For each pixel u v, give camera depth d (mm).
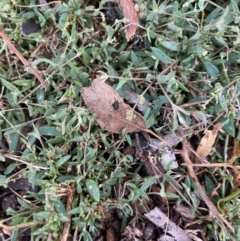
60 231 186
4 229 182
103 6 208
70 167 192
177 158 202
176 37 199
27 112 201
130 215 198
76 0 197
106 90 191
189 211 198
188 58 197
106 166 195
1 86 199
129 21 198
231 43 203
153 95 200
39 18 199
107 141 196
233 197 197
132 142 198
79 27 203
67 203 188
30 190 196
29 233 195
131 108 192
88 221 187
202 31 196
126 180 198
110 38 193
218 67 202
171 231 195
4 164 198
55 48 201
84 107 194
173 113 194
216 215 192
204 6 196
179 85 194
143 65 199
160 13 199
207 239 200
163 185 189
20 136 195
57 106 196
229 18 198
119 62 202
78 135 191
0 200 198
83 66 200
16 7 203
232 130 198
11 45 178
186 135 198
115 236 198
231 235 195
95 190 186
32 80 196
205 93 200
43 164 190
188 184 195
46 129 192
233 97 196
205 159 203
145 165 198
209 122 199
